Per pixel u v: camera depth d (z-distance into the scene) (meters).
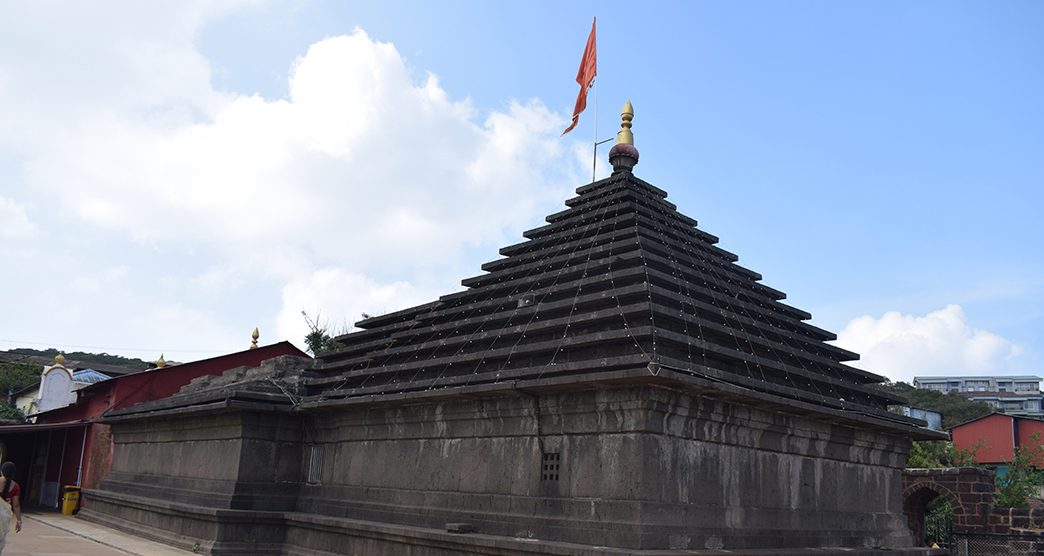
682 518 14.51
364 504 19.86
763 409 16.12
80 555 21.73
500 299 19.84
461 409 17.66
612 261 18.08
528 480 16.17
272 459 22.62
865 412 18.92
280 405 22.50
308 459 22.75
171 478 26.17
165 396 37.38
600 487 14.77
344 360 23.80
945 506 29.72
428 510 18.02
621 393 14.60
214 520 21.66
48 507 40.09
